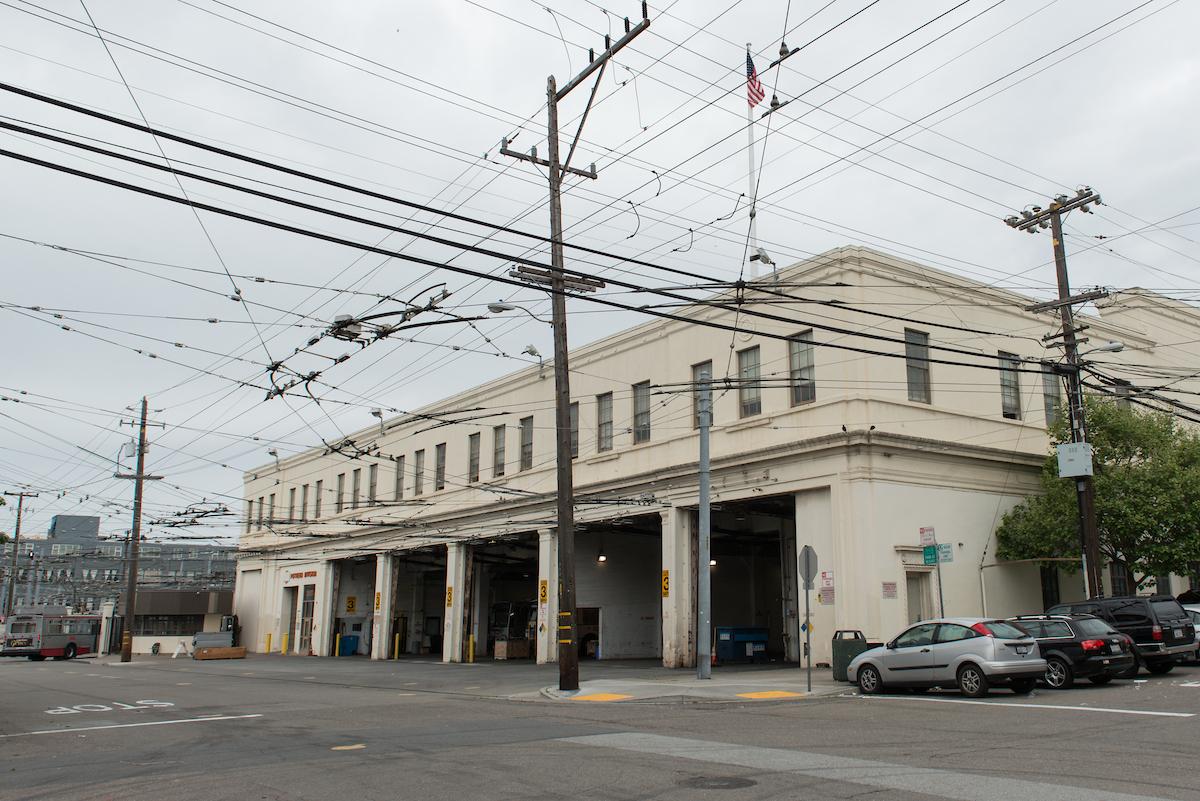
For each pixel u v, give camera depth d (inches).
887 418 1048.2
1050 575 1178.6
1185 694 669.3
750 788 359.6
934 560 922.7
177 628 2642.7
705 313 1240.8
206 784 406.9
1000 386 1182.3
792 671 1029.2
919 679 735.1
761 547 1555.1
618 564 1578.5
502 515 1568.7
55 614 2522.1
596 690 845.2
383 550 1884.8
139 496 2071.9
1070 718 557.3
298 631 2234.3
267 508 2490.2
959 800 331.3
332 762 458.9
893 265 1096.8
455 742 517.3
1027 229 1058.1
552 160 834.8
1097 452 1074.1
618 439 1358.3
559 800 350.3
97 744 567.8
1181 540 1021.8
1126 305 1545.3
